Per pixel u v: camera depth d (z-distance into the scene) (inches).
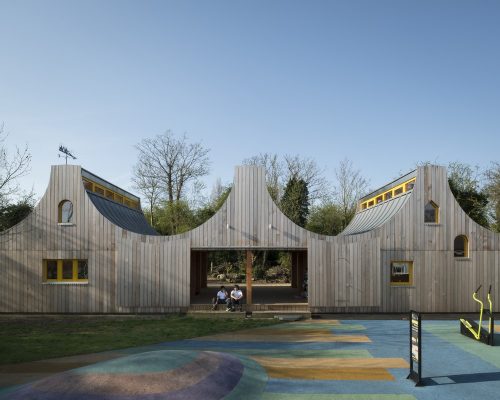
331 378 382.9
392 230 732.0
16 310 724.7
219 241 725.9
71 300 722.8
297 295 931.3
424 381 377.7
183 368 339.3
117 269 717.3
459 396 342.0
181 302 713.0
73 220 732.0
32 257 729.6
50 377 332.2
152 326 636.1
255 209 730.8
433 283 728.3
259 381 364.8
